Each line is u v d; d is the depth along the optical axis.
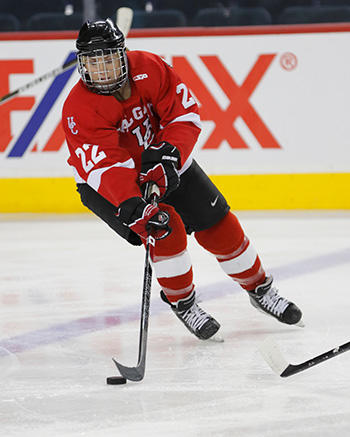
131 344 9.38
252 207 20.17
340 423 6.56
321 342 9.20
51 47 19.98
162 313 10.94
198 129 8.75
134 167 8.55
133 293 12.13
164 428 6.54
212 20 23.11
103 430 6.52
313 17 23.00
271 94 19.81
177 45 19.80
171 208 9.01
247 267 9.58
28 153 20.36
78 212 20.62
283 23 23.12
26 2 25.39
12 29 23.50
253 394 7.37
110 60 7.90
